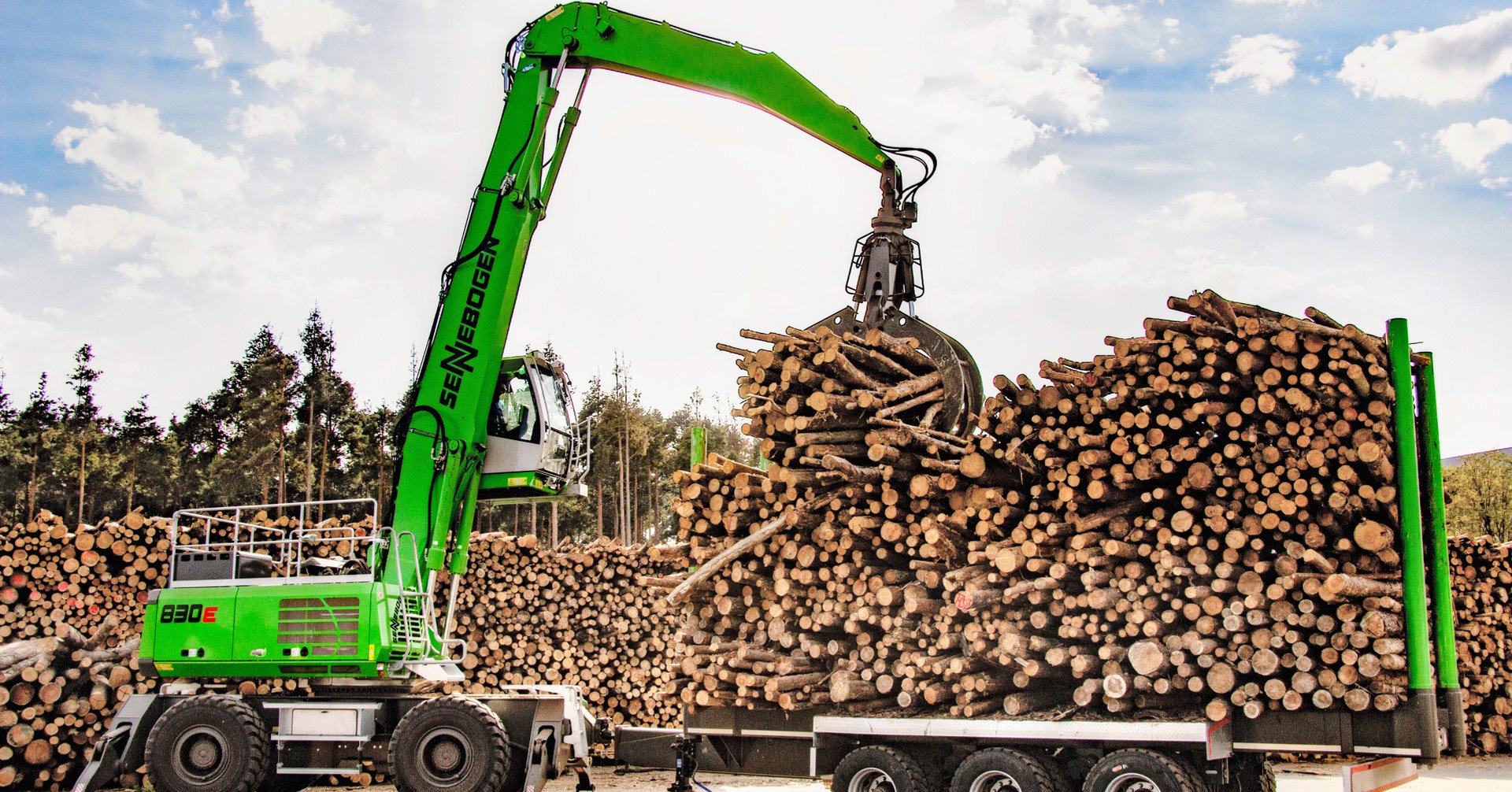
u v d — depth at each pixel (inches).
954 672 379.2
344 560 488.7
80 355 1849.2
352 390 1838.1
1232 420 351.3
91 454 1769.2
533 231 494.6
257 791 433.7
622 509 1765.5
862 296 465.1
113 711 528.1
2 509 1708.9
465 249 485.1
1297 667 333.4
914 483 398.3
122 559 559.5
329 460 1802.4
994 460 395.5
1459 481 1402.6
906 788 371.6
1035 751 365.7
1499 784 481.4
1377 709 326.6
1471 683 579.8
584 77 506.6
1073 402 381.4
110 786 499.8
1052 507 386.0
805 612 426.3
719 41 497.0
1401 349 346.3
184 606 450.6
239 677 449.4
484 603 619.8
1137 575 362.0
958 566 403.9
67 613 545.3
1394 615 333.4
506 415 490.0
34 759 505.0
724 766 430.6
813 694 411.5
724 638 447.2
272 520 581.3
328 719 439.2
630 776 550.6
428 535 466.0
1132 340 369.4
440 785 418.6
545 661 627.5
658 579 452.8
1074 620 366.6
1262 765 380.5
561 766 440.8
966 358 445.1
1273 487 344.8
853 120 478.0
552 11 505.4
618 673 639.1
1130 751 340.8
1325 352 342.0
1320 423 343.9
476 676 615.5
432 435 470.9
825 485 418.9
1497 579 602.5
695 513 454.6
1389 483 344.5
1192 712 349.7
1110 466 370.0
